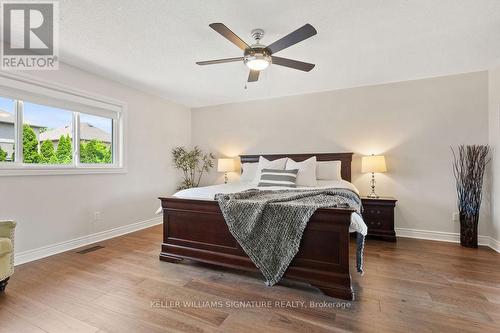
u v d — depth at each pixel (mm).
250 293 1927
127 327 1527
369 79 3455
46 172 2713
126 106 3658
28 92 2570
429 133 3369
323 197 2324
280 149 4297
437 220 3334
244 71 3162
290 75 3305
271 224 2070
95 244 3129
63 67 2852
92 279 2156
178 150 4691
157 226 4098
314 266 1954
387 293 1910
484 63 2912
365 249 2928
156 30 2195
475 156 3016
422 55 2705
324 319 1599
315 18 2012
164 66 2996
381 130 3623
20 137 2576
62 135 2975
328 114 3945
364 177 3709
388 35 2277
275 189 2922
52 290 1965
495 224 2916
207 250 2385
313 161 3557
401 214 3514
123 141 3604
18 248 2494
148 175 4059
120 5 1852
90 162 3277
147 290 1970
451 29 2176
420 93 3412
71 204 2973
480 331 1476
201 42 2410
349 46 2490
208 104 4824
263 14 1959
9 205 2441
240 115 4617
